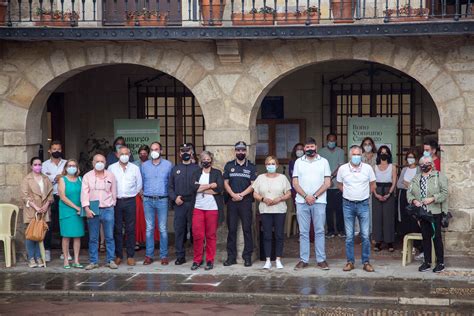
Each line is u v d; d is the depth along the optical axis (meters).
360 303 10.76
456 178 12.84
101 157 12.83
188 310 10.49
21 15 13.88
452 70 12.73
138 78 16.95
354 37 12.52
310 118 16.56
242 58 13.20
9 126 13.66
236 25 12.84
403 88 16.16
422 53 12.77
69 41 13.40
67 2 13.97
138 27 12.65
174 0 14.46
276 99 16.64
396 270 12.34
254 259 13.28
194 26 13.04
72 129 16.86
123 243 14.55
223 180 12.82
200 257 12.77
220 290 11.35
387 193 13.69
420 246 13.51
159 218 13.14
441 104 12.80
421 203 12.05
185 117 16.91
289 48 13.08
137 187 13.17
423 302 10.65
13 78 13.62
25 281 12.16
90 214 12.70
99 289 11.57
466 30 11.92
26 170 13.70
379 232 13.77
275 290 11.30
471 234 12.87
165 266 13.02
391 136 15.61
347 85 16.41
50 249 13.88
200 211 12.70
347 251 12.44
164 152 17.03
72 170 12.82
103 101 17.06
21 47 13.57
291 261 13.23
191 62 13.32
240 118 13.27
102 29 12.72
